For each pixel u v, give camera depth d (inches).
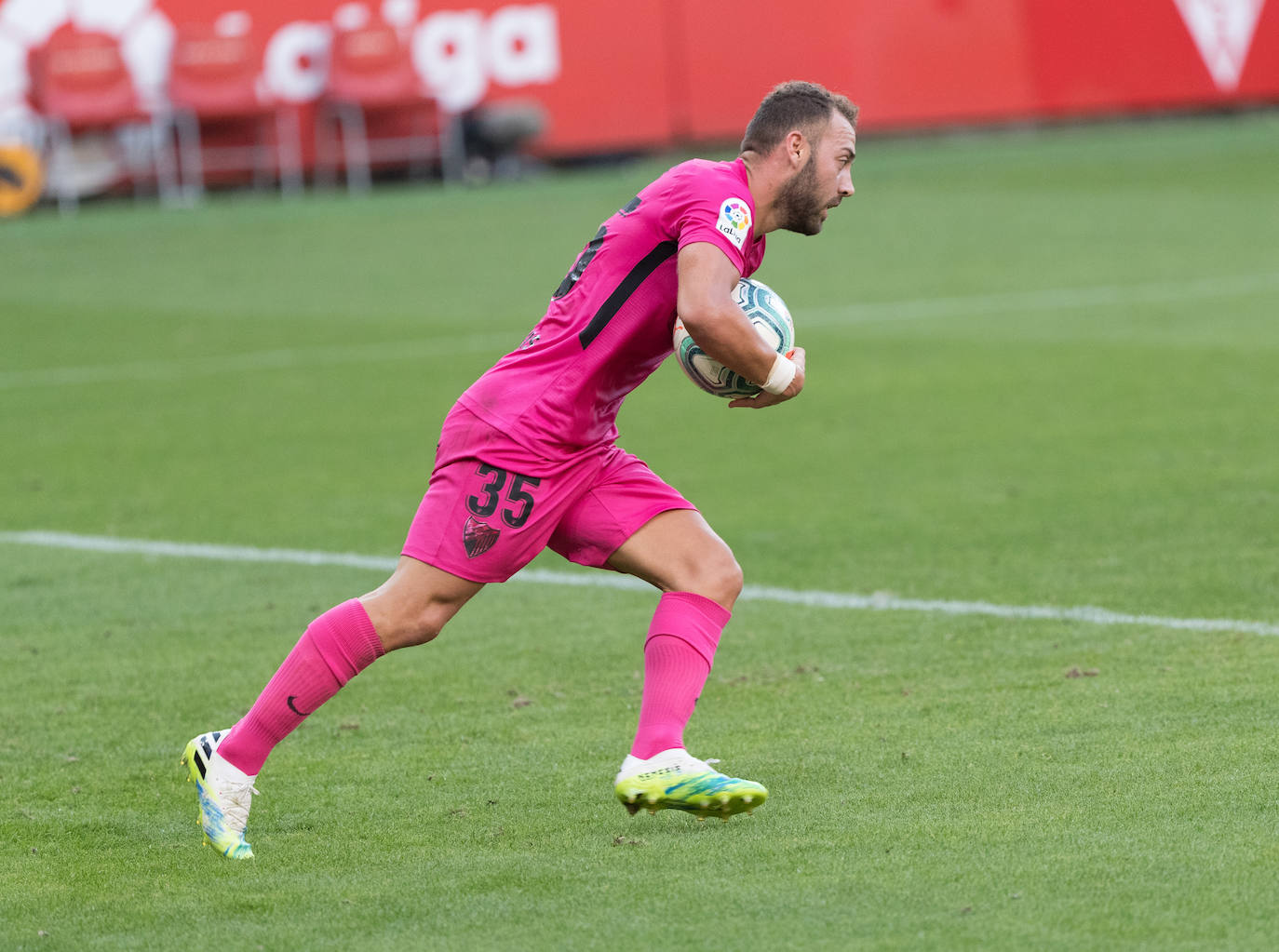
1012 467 1284.4
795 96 595.8
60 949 522.3
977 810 613.6
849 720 735.7
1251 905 517.3
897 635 871.7
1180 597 916.6
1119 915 513.0
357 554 1095.6
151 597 1003.9
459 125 3467.0
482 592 997.8
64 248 2893.7
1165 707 730.2
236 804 595.8
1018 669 800.9
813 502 1197.7
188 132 3334.2
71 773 704.4
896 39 3693.4
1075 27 3838.6
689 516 611.8
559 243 2792.8
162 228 3085.6
